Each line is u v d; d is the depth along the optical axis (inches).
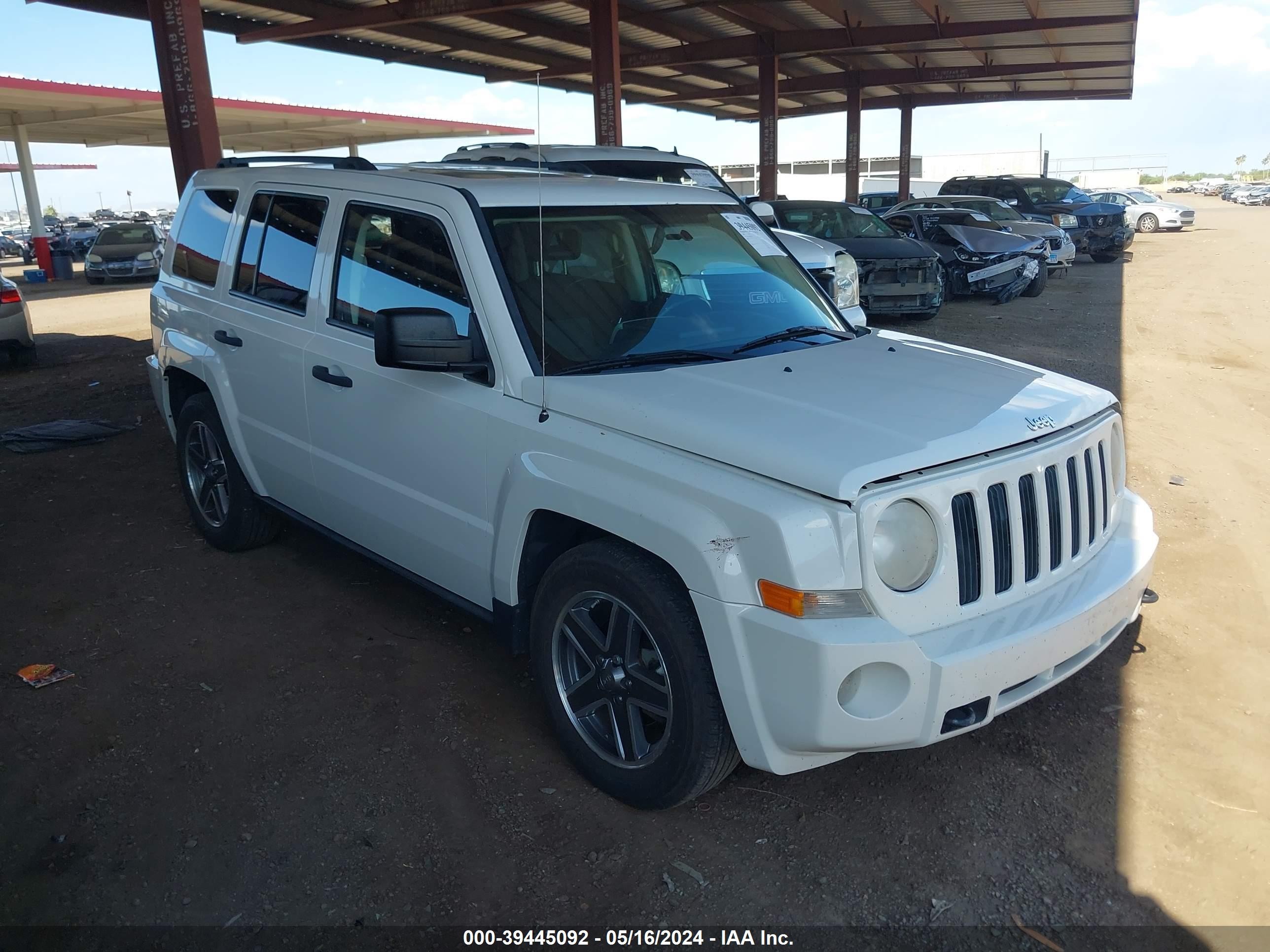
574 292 134.5
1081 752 130.3
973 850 111.7
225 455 190.1
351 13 603.8
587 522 114.5
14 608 176.6
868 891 105.6
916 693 98.4
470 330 130.5
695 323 140.9
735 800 121.6
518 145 337.4
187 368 193.2
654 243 148.5
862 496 96.3
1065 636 108.2
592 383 120.2
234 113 1129.4
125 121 1201.4
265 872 109.0
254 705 143.4
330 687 148.6
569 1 589.0
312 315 159.5
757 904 103.7
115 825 116.7
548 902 104.3
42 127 1231.5
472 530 133.3
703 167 351.6
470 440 130.4
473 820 117.6
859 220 549.0
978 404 116.6
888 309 493.7
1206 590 179.0
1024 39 852.6
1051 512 115.1
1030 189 919.7
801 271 169.5
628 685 116.9
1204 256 919.7
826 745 98.7
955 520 103.3
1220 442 276.4
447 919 102.0
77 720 139.3
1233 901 103.4
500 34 713.0
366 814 118.7
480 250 130.6
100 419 321.4
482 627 170.1
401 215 144.3
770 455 101.2
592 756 121.5
